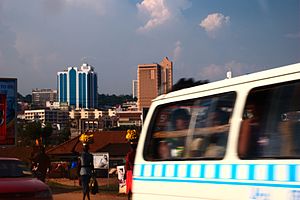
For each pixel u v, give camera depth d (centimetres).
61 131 10638
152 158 546
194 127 499
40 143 1554
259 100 430
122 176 1852
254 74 443
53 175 3662
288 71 407
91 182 1553
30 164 1573
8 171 1102
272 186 393
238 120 445
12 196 989
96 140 5547
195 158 485
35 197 1020
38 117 14362
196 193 470
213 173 454
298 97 396
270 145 408
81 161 1466
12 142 2772
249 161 420
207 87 495
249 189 413
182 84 557
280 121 406
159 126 551
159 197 521
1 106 2731
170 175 510
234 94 458
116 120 10044
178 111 529
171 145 524
